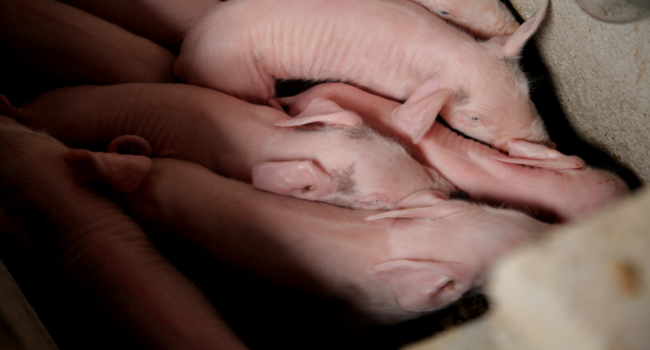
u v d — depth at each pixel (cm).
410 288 72
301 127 78
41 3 82
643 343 28
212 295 78
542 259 31
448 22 83
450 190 78
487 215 73
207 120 79
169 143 79
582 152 79
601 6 68
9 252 71
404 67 82
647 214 30
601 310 29
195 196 75
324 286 75
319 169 75
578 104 77
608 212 31
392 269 72
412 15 81
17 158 72
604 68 73
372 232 74
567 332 29
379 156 76
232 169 78
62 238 72
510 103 78
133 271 71
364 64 83
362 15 81
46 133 76
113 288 71
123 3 86
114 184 74
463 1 81
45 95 81
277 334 79
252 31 82
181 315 70
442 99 77
